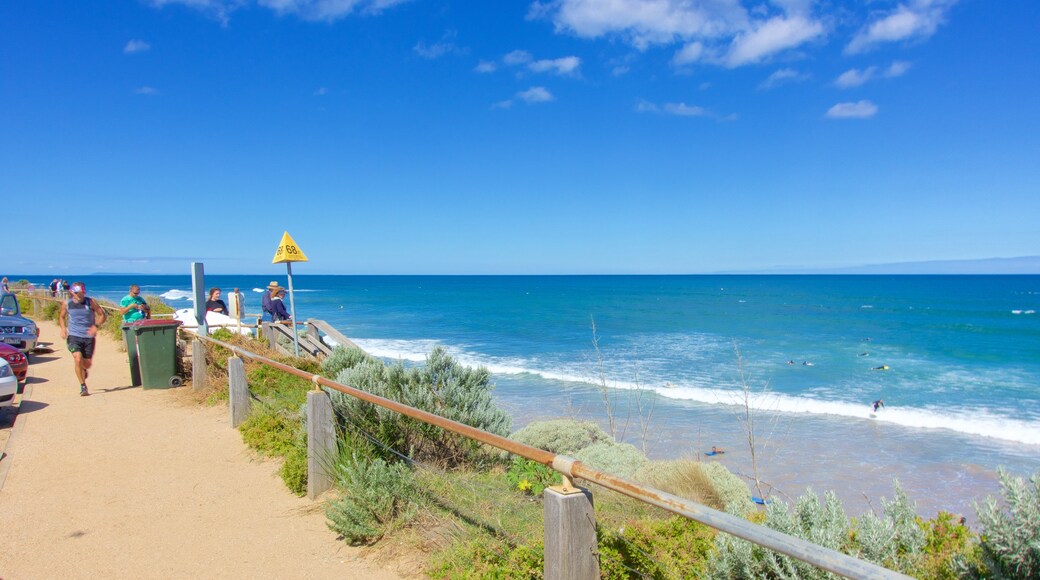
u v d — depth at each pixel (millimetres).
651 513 5324
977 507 2527
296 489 5371
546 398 17750
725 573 3209
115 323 18953
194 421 7969
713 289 122438
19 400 9281
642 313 56719
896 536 3211
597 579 2662
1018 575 2373
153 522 4742
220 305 17766
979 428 14867
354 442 5512
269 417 7250
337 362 9375
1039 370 24031
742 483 7320
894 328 41156
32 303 28375
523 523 4469
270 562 4102
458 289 130625
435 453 6031
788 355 27812
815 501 3369
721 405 16688
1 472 5867
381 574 3947
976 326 42188
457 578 3695
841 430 14695
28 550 4211
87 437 7176
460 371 6836
